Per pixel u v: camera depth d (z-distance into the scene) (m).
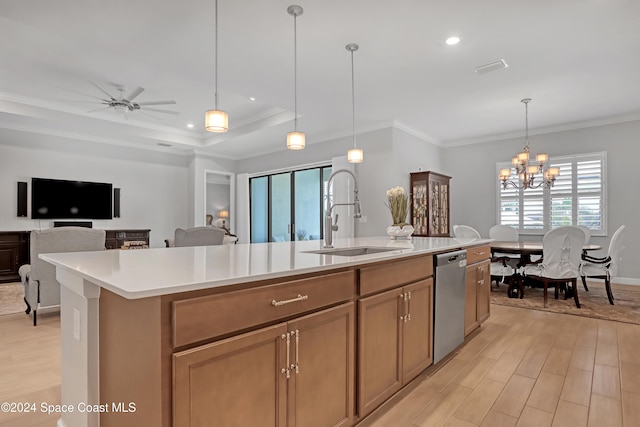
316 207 6.64
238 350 1.20
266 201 7.66
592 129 5.37
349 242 2.91
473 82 3.89
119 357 1.25
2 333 3.11
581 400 2.00
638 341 2.91
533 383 2.21
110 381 1.32
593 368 2.41
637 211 5.03
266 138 6.39
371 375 1.81
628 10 2.54
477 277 3.09
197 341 1.09
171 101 4.60
